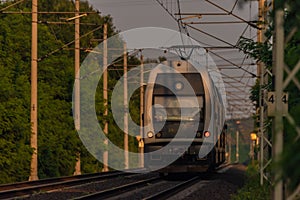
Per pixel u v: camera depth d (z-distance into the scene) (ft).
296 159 35.86
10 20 326.03
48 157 323.98
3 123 261.24
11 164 265.34
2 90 268.41
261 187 136.26
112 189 177.88
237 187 202.28
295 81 49.37
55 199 163.94
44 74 347.36
